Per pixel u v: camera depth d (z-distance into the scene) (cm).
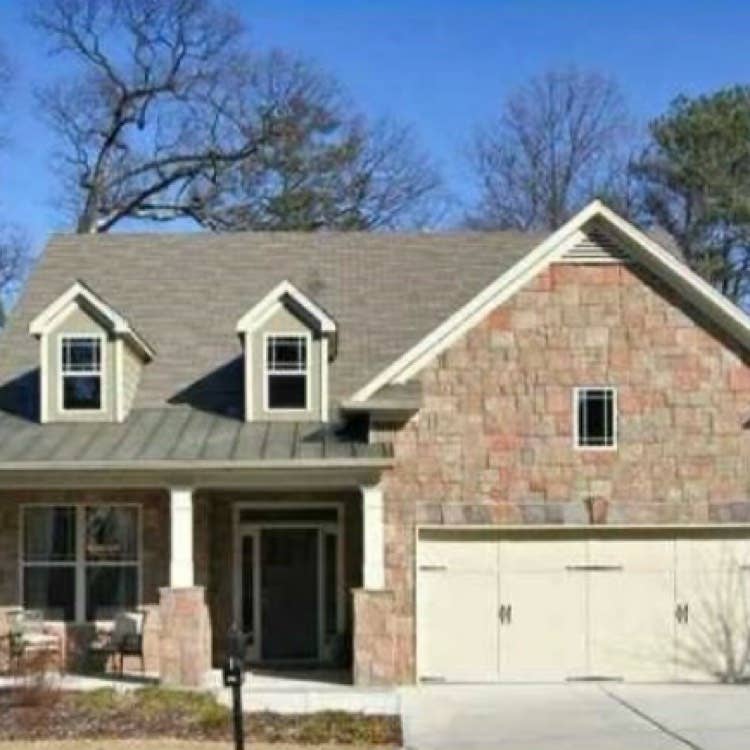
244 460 2481
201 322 3002
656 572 2566
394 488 2538
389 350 2911
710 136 5650
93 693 2283
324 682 2516
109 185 4838
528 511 2536
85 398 2734
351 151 5175
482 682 2531
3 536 2673
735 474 2544
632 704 2266
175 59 4922
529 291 2552
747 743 1864
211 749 1814
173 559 2505
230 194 4984
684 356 2547
